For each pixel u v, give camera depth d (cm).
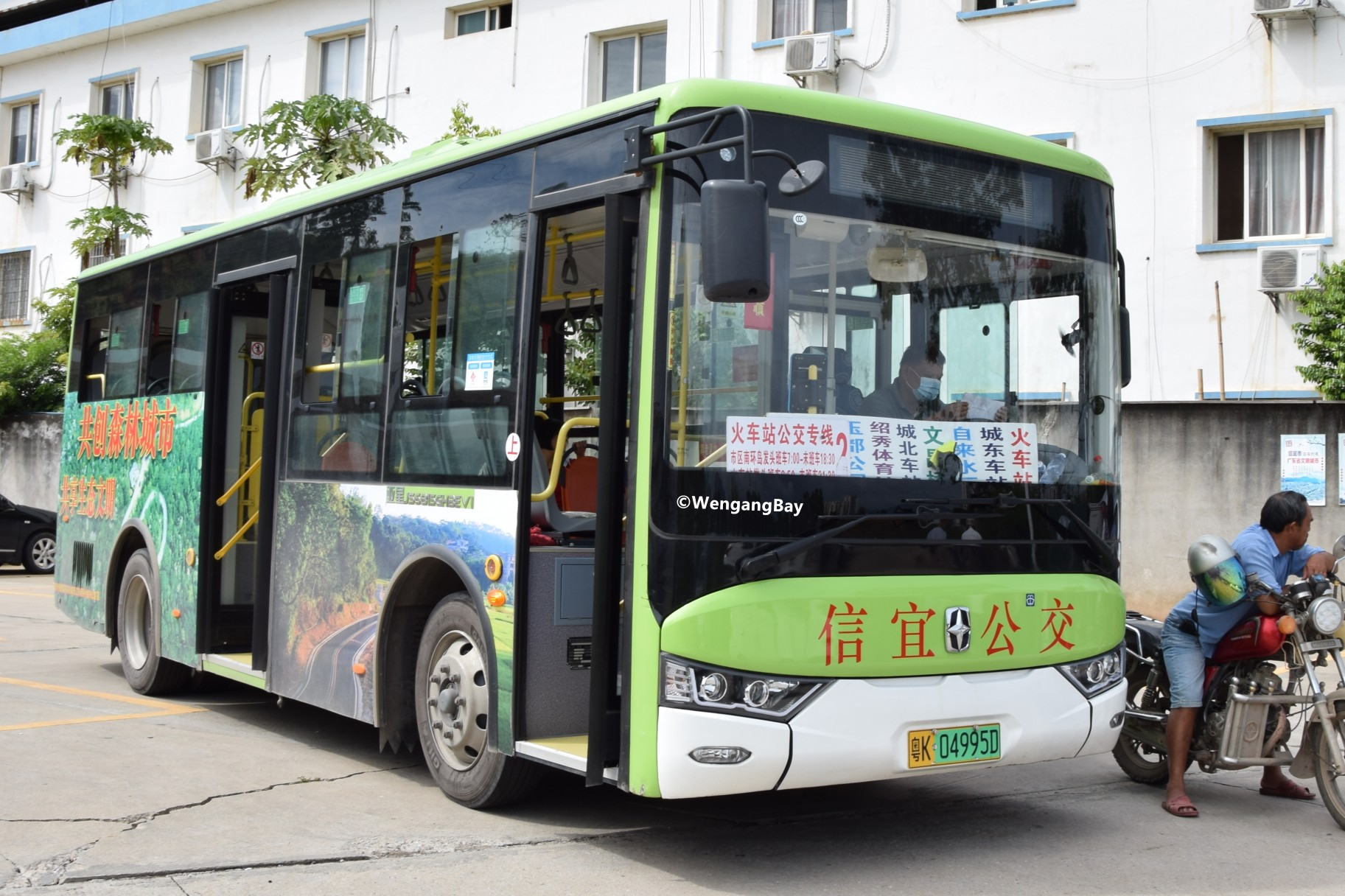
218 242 855
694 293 498
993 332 554
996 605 526
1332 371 1352
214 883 490
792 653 483
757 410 498
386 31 2089
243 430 854
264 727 811
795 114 516
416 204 662
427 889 487
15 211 2623
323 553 707
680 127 501
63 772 660
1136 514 1295
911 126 543
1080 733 546
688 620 478
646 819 596
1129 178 1516
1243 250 1462
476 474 591
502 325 586
